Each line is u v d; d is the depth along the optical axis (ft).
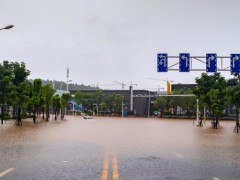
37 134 105.19
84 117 295.28
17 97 155.12
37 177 37.73
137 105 488.02
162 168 44.68
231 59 127.03
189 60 127.54
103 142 83.30
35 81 188.96
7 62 183.83
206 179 37.40
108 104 462.60
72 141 84.38
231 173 41.32
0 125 152.56
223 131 140.67
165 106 408.05
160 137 102.63
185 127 172.04
